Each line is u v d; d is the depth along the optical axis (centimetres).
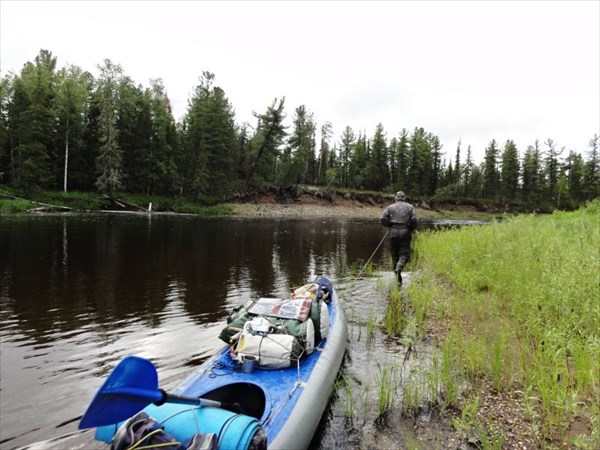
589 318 543
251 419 291
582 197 8762
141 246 1609
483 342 557
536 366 468
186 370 525
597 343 464
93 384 486
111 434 286
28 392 464
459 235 1546
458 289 905
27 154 3716
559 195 8656
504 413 419
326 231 2759
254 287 991
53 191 3941
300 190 6053
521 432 384
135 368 249
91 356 567
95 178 4297
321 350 493
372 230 2975
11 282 967
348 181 8375
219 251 1573
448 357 493
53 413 421
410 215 1016
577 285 610
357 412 433
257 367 430
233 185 5303
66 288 926
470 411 417
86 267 1159
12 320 710
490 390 467
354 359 571
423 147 8075
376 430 401
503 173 8538
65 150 4200
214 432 278
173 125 5097
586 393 426
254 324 457
